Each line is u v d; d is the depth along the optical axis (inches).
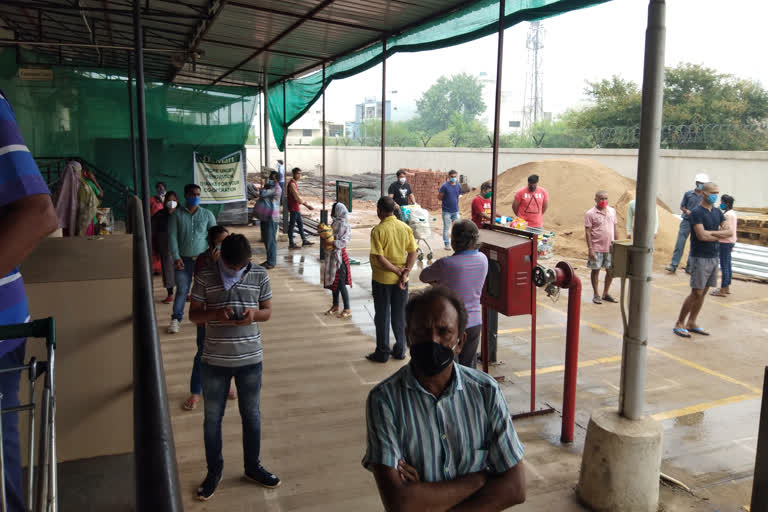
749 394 222.4
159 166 545.6
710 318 323.6
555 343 281.3
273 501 149.9
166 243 335.6
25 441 110.0
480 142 1900.8
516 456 74.1
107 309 119.3
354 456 173.2
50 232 48.4
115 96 495.8
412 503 70.6
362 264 464.4
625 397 148.3
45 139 475.8
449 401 73.0
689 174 688.4
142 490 35.4
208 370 148.3
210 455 149.3
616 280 414.0
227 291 143.6
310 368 244.2
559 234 603.2
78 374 119.0
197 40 374.0
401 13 300.0
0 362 57.7
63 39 471.2
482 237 214.8
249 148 1690.5
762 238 522.6
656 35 134.8
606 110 1373.0
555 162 762.8
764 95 1135.0
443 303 72.4
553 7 228.2
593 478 145.4
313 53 440.5
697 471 167.3
